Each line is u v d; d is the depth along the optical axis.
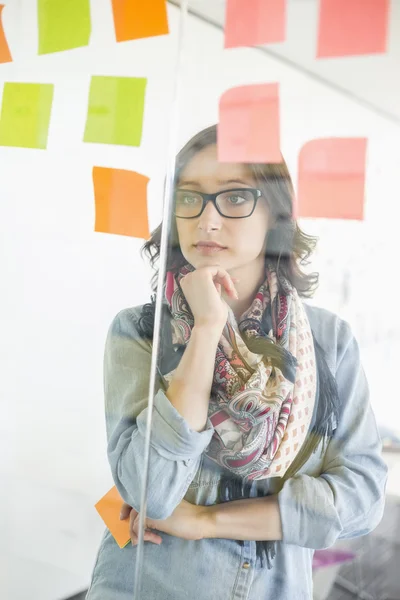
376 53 0.70
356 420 0.77
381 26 0.70
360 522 0.77
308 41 0.79
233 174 0.82
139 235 0.91
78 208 1.02
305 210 0.78
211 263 0.83
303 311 0.79
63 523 1.04
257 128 0.78
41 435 1.05
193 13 0.86
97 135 0.90
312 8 0.78
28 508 1.06
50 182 1.04
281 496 0.79
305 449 0.78
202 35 0.86
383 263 0.77
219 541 0.81
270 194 0.80
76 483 1.03
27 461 1.06
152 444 0.84
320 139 0.77
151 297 0.90
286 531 0.79
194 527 0.82
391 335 0.76
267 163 0.80
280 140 0.80
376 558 0.77
